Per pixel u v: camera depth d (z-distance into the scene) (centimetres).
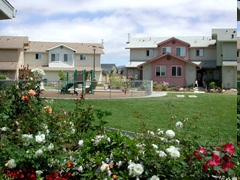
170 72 3078
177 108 1123
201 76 3219
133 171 304
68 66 3619
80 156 341
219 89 2211
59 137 402
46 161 332
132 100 1375
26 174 327
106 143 340
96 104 1207
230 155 310
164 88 2538
